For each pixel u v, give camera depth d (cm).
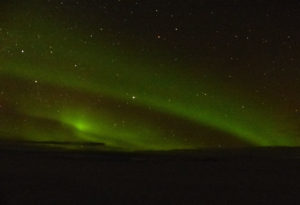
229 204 361
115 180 425
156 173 458
